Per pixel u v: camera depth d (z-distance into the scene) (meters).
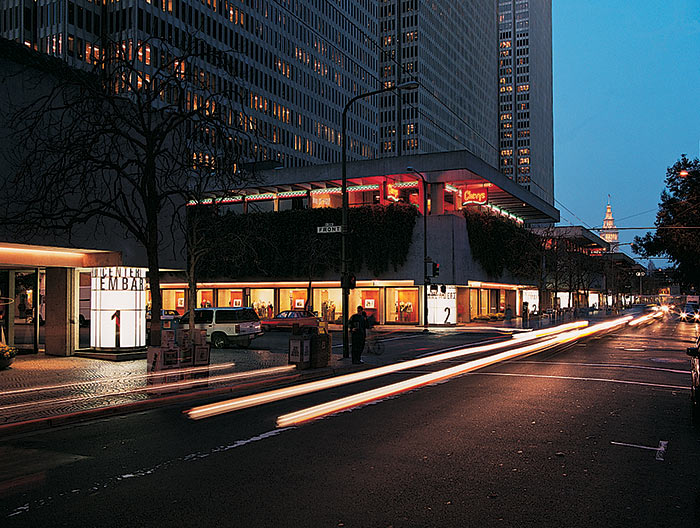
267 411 10.70
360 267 45.12
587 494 5.94
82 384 13.59
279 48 89.06
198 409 11.13
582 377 15.37
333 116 103.12
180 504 5.64
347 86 108.12
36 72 15.91
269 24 86.75
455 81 146.00
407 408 10.81
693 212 33.47
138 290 19.88
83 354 19.62
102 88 14.33
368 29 116.81
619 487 6.18
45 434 8.98
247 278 47.50
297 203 51.94
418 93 125.12
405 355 22.48
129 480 6.45
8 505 5.65
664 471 6.78
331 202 50.25
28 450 7.93
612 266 92.06
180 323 25.39
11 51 15.16
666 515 5.36
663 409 10.78
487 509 5.49
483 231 49.59
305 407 11.05
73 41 62.41
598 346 26.44
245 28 81.25
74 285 20.12
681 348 25.17
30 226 13.80
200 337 14.80
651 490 6.08
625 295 138.75
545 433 8.72
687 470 6.83
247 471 6.76
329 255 44.66
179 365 13.47
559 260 58.66
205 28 73.38
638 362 19.33
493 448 7.82
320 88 99.69
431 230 44.53
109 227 18.23
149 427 9.44
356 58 111.88
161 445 8.13
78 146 13.28
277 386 14.30
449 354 22.84
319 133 98.69
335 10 104.88
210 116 14.49
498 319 54.81
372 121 116.44
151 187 13.95
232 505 5.60
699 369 9.13
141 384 13.59
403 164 46.84
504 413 10.29
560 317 62.19
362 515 5.32
